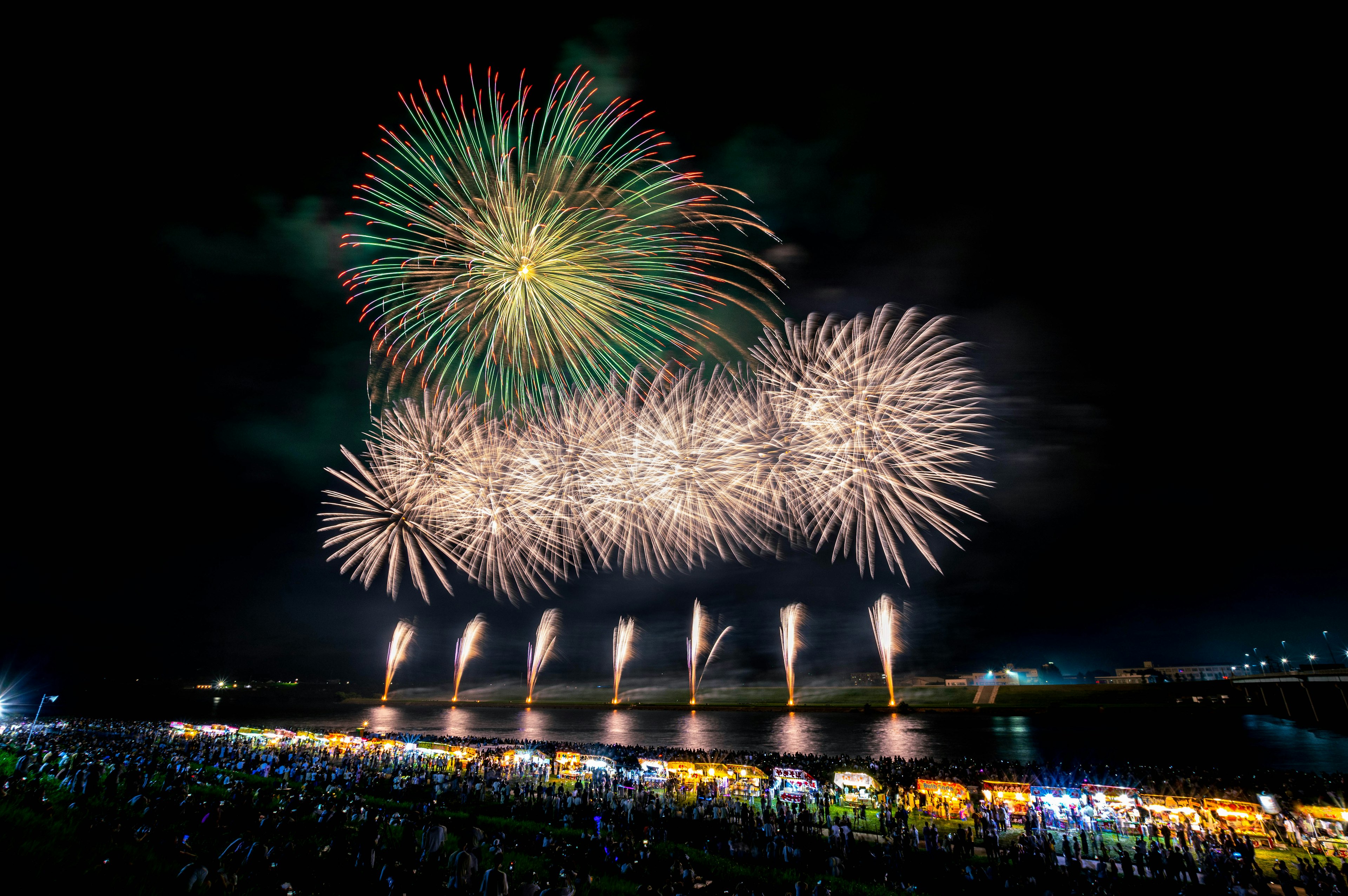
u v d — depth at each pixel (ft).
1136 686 532.32
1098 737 320.91
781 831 96.22
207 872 47.52
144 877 49.19
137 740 205.98
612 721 467.93
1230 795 106.63
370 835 63.36
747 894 64.13
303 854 60.49
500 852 67.87
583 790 124.06
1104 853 86.79
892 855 82.64
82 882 47.34
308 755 182.19
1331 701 346.13
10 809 64.69
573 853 77.92
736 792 131.75
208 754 157.58
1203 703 470.39
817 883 71.10
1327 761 221.05
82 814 69.56
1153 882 74.49
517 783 136.05
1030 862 79.66
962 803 112.68
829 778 135.23
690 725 421.18
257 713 596.29
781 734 350.84
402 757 182.80
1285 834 92.07
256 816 78.33
